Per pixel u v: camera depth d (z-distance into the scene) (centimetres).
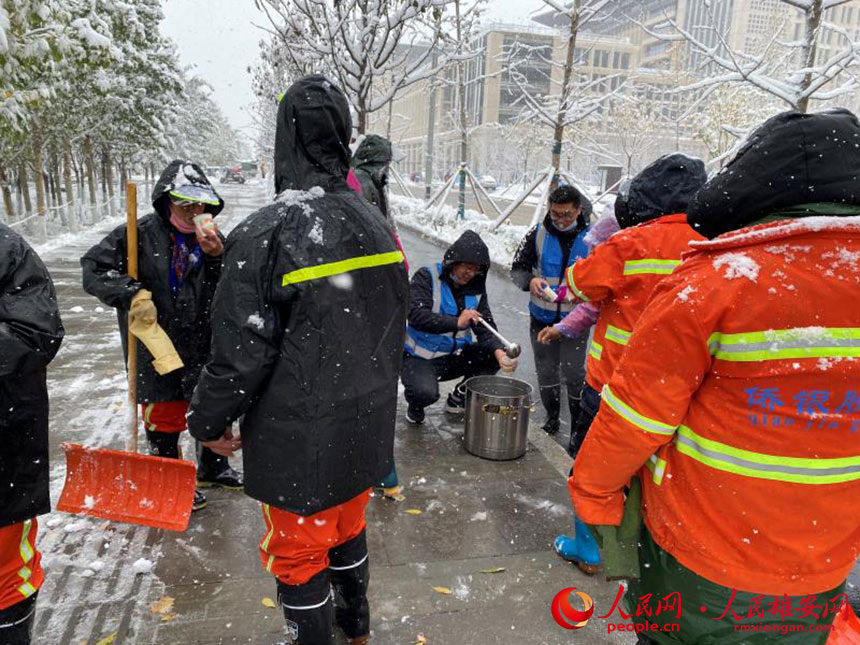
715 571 150
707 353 141
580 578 285
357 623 234
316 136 199
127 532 302
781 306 132
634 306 245
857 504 144
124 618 245
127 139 1894
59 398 476
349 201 201
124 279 282
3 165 1440
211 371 186
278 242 182
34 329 185
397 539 308
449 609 260
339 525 221
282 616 249
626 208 269
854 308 130
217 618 246
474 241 405
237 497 341
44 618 242
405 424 454
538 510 340
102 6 1323
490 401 390
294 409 187
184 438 409
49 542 291
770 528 143
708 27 820
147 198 2628
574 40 1223
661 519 158
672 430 149
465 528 320
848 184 133
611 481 161
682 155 249
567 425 513
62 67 957
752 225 145
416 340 438
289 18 642
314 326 185
